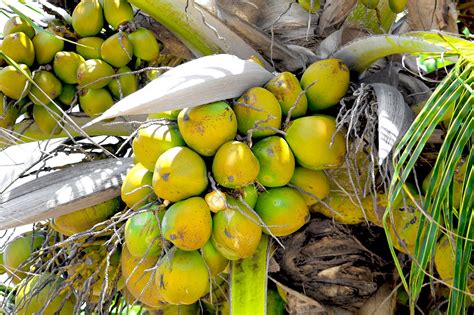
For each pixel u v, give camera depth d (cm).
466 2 356
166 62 334
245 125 260
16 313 302
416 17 303
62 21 322
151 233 259
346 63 286
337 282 300
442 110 226
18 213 288
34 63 312
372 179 254
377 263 303
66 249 306
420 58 290
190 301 255
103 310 302
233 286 263
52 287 298
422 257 224
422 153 279
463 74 231
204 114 249
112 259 298
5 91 301
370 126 257
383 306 299
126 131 329
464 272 220
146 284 260
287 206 258
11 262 326
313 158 259
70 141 328
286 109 267
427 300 315
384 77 294
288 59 303
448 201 227
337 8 318
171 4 303
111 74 312
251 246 251
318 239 301
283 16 326
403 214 277
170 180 247
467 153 273
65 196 290
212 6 308
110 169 299
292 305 304
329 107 275
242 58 305
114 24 313
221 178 248
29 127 329
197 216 245
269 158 254
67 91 316
